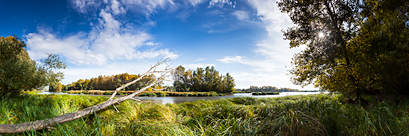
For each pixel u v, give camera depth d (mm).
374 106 3867
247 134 2959
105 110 5410
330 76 7773
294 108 3730
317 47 8109
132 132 3398
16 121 3816
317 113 3299
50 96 6027
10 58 6328
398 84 5000
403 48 4922
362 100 6242
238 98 9703
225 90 71188
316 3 8086
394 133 2660
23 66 6180
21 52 7074
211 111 4879
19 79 5895
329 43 7660
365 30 6582
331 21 7785
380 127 2678
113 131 3510
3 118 3691
